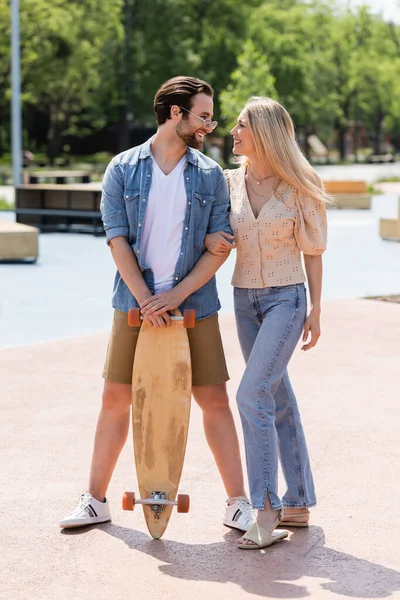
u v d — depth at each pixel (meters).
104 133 106.00
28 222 30.16
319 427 8.36
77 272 19.80
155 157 5.79
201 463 7.31
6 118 92.69
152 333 5.61
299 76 94.25
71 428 8.23
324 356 11.33
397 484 6.85
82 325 13.81
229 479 6.07
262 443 5.63
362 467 7.25
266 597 4.91
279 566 5.35
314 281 5.96
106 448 6.04
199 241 5.82
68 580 5.12
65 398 9.25
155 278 5.77
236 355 11.35
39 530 5.89
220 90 86.38
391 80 119.44
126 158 5.82
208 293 5.90
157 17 84.12
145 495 5.67
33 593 4.95
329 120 113.75
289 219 5.78
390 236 26.84
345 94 120.62
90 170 74.75
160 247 5.74
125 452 7.62
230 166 80.94
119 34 83.50
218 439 6.06
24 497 6.50
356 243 26.08
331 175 74.19
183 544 5.68
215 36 88.00
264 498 5.62
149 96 85.31
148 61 84.19
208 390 5.99
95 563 5.37
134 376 5.62
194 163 5.79
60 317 14.46
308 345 5.95
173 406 5.61
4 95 78.19
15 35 35.81
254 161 5.88
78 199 29.02
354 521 6.10
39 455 7.47
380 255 23.27
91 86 83.25
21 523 6.01
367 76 120.31
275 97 57.03
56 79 79.81
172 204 5.72
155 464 5.66
